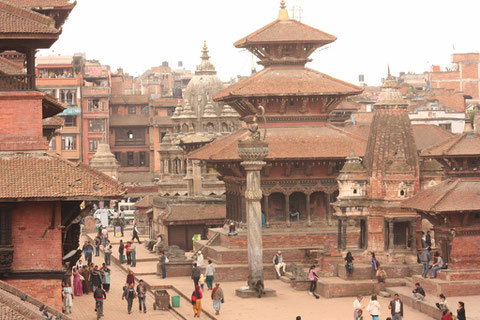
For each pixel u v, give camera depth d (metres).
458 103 154.50
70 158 159.88
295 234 72.44
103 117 160.75
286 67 77.38
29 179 42.84
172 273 71.00
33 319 27.22
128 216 123.06
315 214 74.25
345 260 63.53
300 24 77.88
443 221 56.91
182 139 95.44
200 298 54.94
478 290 55.97
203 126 113.88
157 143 167.50
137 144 168.50
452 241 56.34
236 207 75.69
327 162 73.12
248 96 74.00
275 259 68.88
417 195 60.06
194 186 95.00
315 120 76.06
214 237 75.19
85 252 76.69
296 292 62.41
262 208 73.12
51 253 43.53
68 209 43.72
